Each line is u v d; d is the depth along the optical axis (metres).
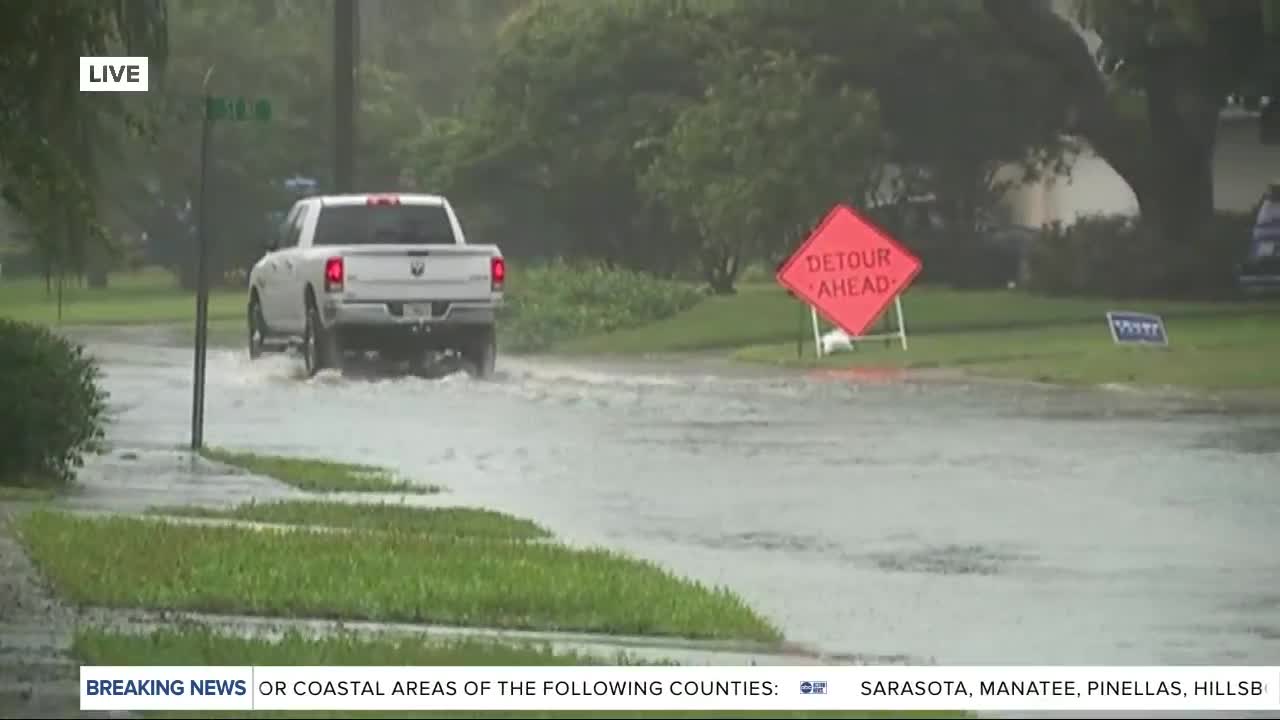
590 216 172.75
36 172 51.38
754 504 58.53
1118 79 144.50
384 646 35.62
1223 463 67.81
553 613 40.22
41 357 58.47
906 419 82.62
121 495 57.31
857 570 47.50
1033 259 150.75
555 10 172.25
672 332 130.75
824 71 145.50
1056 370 101.94
